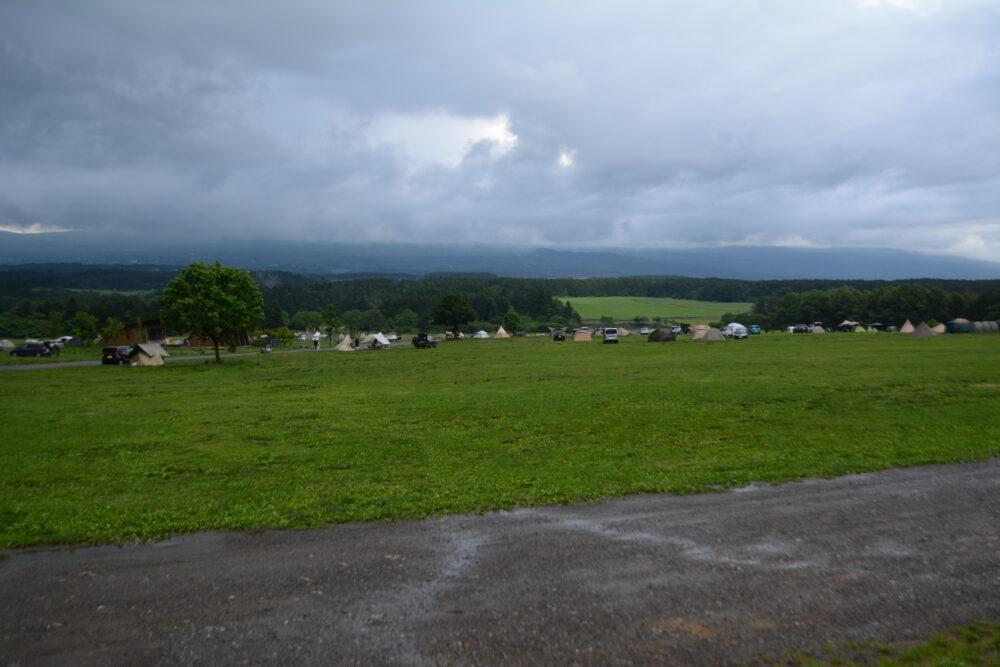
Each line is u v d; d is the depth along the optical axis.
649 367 44.94
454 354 71.19
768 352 59.00
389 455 16.34
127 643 6.23
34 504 11.71
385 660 5.84
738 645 6.03
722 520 10.05
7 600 7.30
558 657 5.85
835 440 16.91
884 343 69.12
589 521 10.10
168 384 40.19
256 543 9.24
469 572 7.96
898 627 6.36
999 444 15.84
